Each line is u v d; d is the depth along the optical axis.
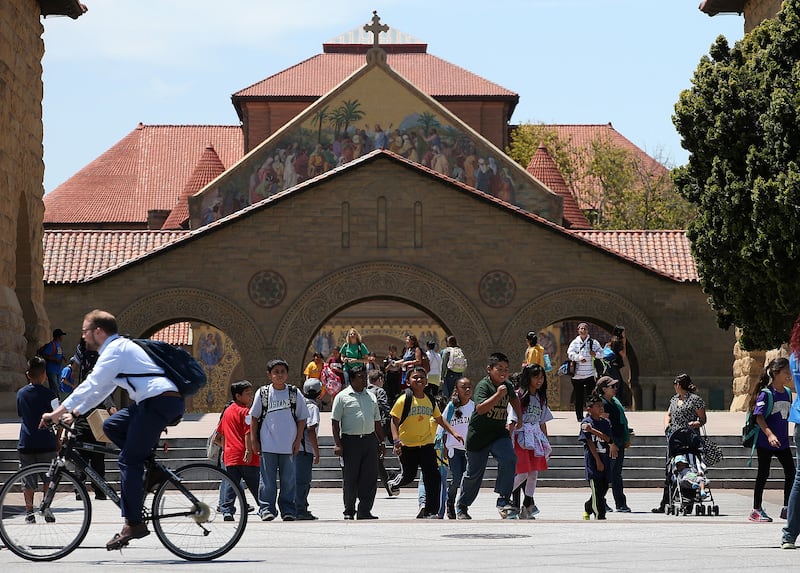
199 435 32.69
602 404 21.88
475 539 15.01
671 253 57.81
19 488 13.16
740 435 32.12
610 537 15.30
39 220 44.62
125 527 12.93
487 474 30.95
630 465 31.89
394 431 21.52
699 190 37.59
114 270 54.97
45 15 45.97
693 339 55.75
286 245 55.66
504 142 88.25
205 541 12.95
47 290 55.22
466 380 22.02
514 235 55.81
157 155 100.00
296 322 55.44
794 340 13.75
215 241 55.62
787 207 33.88
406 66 91.19
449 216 55.94
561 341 79.12
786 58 36.28
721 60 37.75
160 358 13.05
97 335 13.12
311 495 29.28
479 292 55.75
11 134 40.78
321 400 55.28
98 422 14.41
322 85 88.31
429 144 66.12
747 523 18.12
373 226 55.84
